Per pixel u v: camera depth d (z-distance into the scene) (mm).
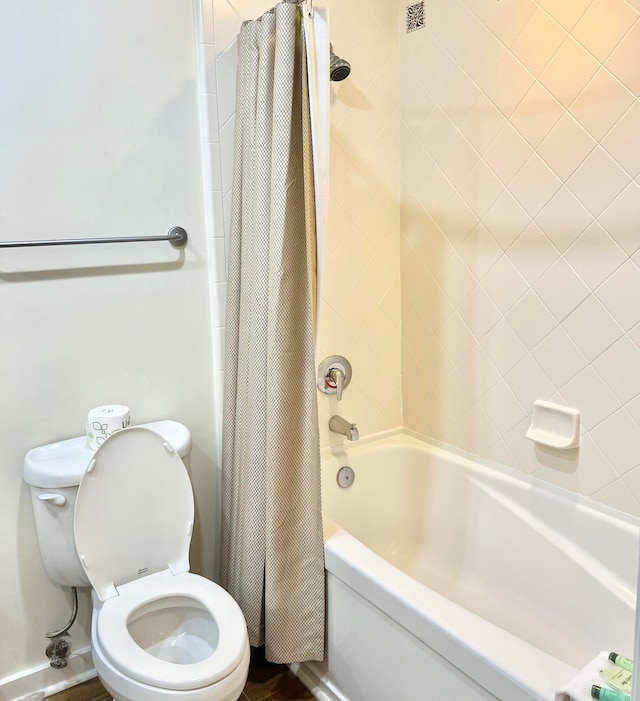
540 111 1727
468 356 2090
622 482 1694
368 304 2254
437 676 1412
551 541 1850
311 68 1470
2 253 1598
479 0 1833
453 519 2168
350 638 1690
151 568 1737
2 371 1649
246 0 1790
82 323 1742
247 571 1796
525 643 1289
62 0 1568
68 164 1649
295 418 1690
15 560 1751
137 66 1699
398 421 2428
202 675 1361
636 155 1528
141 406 1885
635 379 1623
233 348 1866
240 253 1815
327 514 2193
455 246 2064
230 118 1837
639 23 1474
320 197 1538
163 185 1801
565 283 1746
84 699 1839
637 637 870
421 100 2086
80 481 1606
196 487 2039
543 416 1862
